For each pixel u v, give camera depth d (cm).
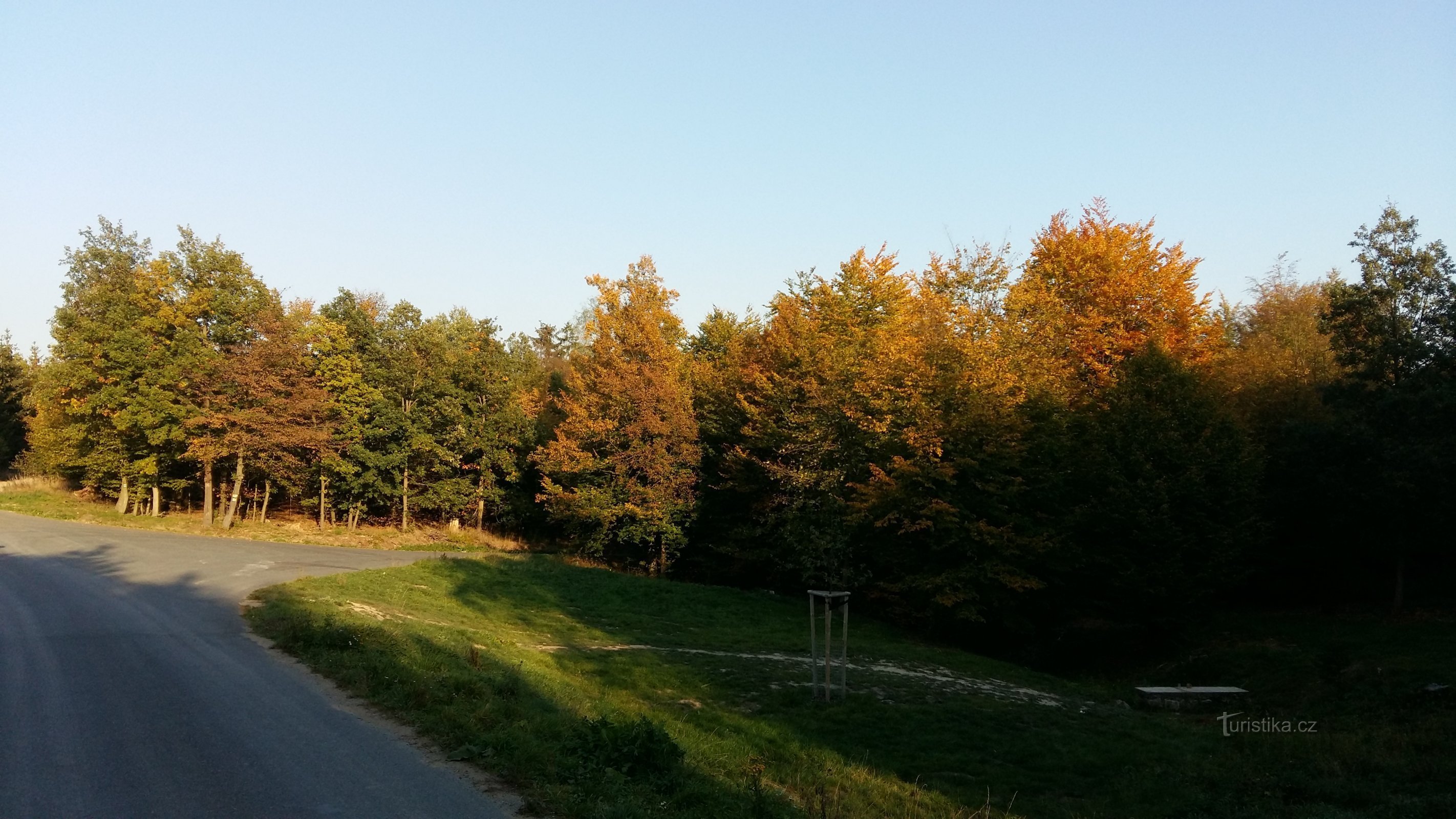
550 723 1012
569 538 4822
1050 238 3981
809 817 927
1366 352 2809
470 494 4759
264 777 752
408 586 2395
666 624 2495
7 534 3116
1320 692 2059
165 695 1027
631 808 726
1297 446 2973
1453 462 2388
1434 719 1593
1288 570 3516
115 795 698
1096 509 2780
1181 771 1370
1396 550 2844
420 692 1034
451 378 4756
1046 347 3362
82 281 4494
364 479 4444
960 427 2798
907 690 1870
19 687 1053
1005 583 2677
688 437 3728
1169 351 3216
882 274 3844
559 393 5025
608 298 3875
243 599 1808
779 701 1677
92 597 1797
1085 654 2872
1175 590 2669
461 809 694
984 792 1262
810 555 3127
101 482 4431
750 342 4309
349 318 4619
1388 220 2855
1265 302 5109
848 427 3169
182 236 4134
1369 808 1138
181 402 3925
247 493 4675
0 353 6525
